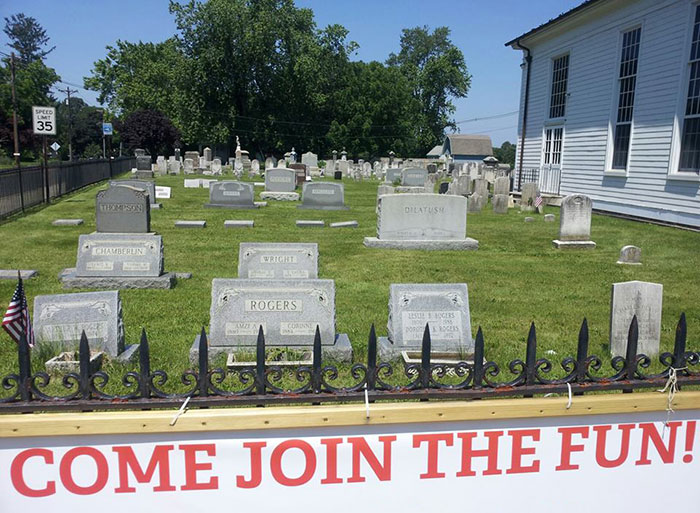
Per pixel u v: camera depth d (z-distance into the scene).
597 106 23.05
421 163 62.53
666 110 18.97
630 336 3.19
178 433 2.76
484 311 8.52
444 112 95.12
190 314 7.96
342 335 6.50
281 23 65.50
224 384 5.22
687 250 14.48
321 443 2.86
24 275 10.38
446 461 2.98
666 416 3.11
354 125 76.31
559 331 7.48
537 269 11.95
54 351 5.75
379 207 14.55
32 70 82.38
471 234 16.92
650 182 19.88
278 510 2.94
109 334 5.86
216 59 63.62
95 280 9.58
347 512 2.99
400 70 91.94
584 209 14.59
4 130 64.06
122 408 2.86
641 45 20.09
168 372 5.58
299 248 8.26
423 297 6.18
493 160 43.25
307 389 3.04
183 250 13.52
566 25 24.83
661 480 3.20
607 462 3.12
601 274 11.48
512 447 3.02
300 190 31.95
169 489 2.83
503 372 5.73
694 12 17.61
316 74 70.00
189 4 63.88
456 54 92.25
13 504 2.77
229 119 67.69
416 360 5.86
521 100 30.38
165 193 25.66
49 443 2.71
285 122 71.50
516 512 3.13
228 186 22.67
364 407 2.85
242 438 2.80
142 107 75.00
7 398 2.86
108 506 2.83
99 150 79.25
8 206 18.73
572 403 2.98
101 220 11.75
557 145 26.77
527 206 23.30
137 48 81.38
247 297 6.04
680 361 3.28
